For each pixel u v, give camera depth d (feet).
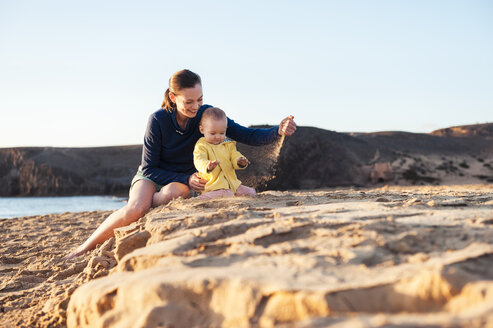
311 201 13.12
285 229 8.46
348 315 5.47
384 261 6.76
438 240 7.32
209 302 6.57
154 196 14.90
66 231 22.68
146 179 15.24
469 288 5.44
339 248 7.36
